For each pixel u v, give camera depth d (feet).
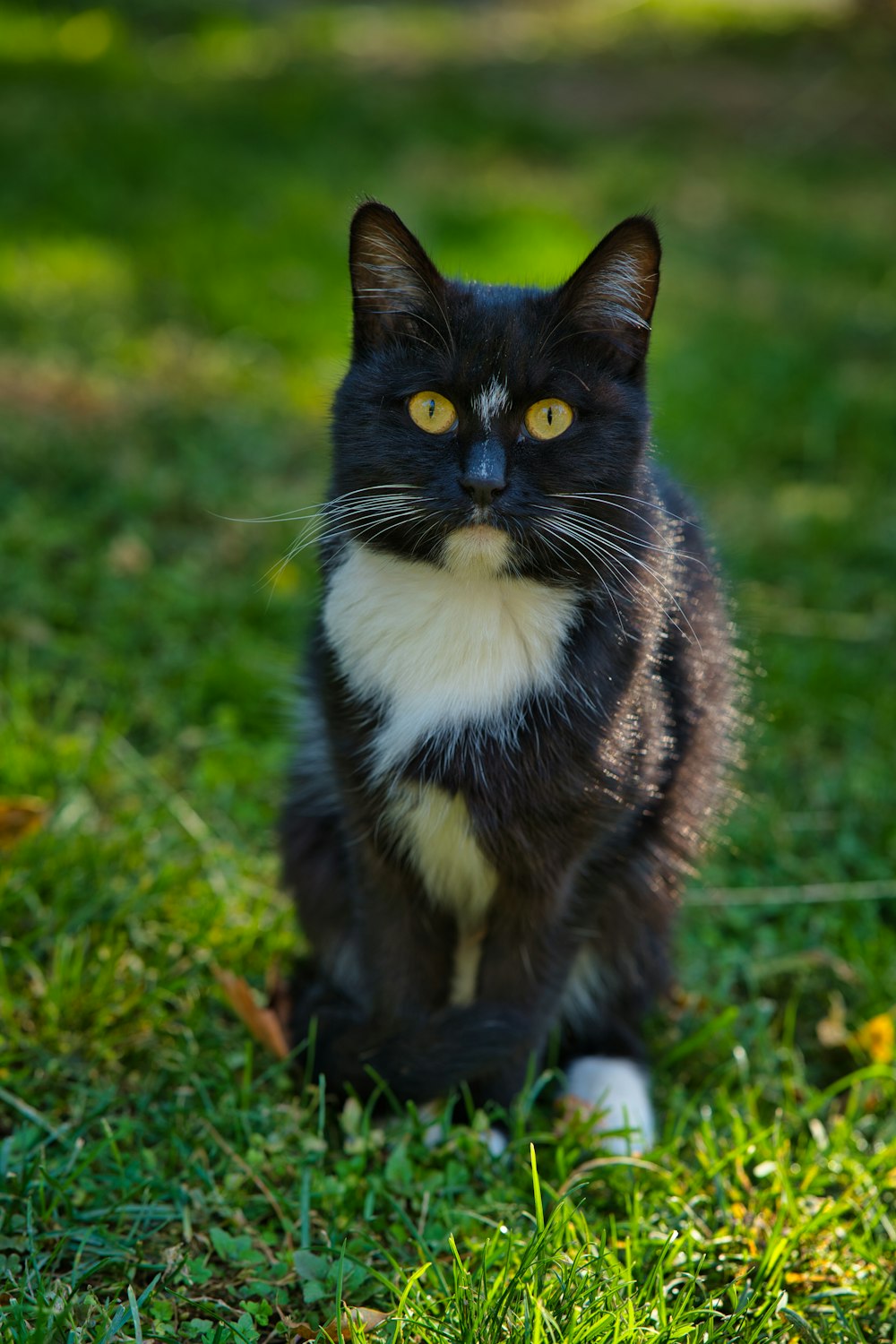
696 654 9.86
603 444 8.77
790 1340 7.55
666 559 9.29
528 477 8.57
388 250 8.79
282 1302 7.68
